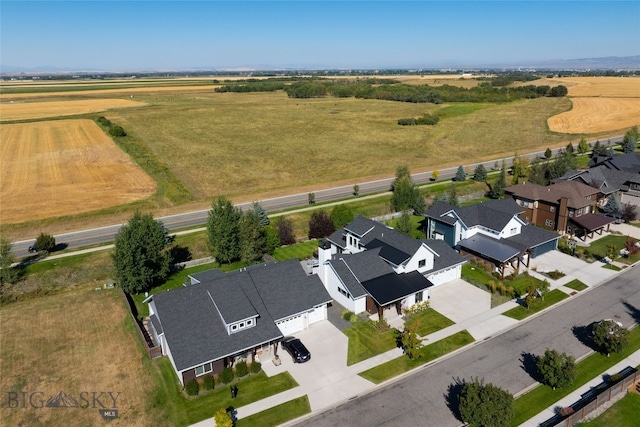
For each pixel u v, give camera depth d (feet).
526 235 174.40
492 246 166.30
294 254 184.75
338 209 203.21
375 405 99.96
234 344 111.75
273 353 119.24
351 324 132.26
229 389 106.63
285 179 294.46
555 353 104.01
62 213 226.58
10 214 224.94
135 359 118.42
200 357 106.73
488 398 89.45
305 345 122.62
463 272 163.53
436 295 148.15
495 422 87.35
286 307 126.11
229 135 429.38
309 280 135.03
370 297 135.85
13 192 258.16
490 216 176.45
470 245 169.37
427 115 502.38
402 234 155.74
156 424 96.48
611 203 211.00
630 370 108.99
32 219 218.38
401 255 144.87
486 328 128.57
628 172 231.30
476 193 260.62
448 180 285.23
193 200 252.21
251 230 178.09
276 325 120.26
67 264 172.04
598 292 146.82
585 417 93.76
